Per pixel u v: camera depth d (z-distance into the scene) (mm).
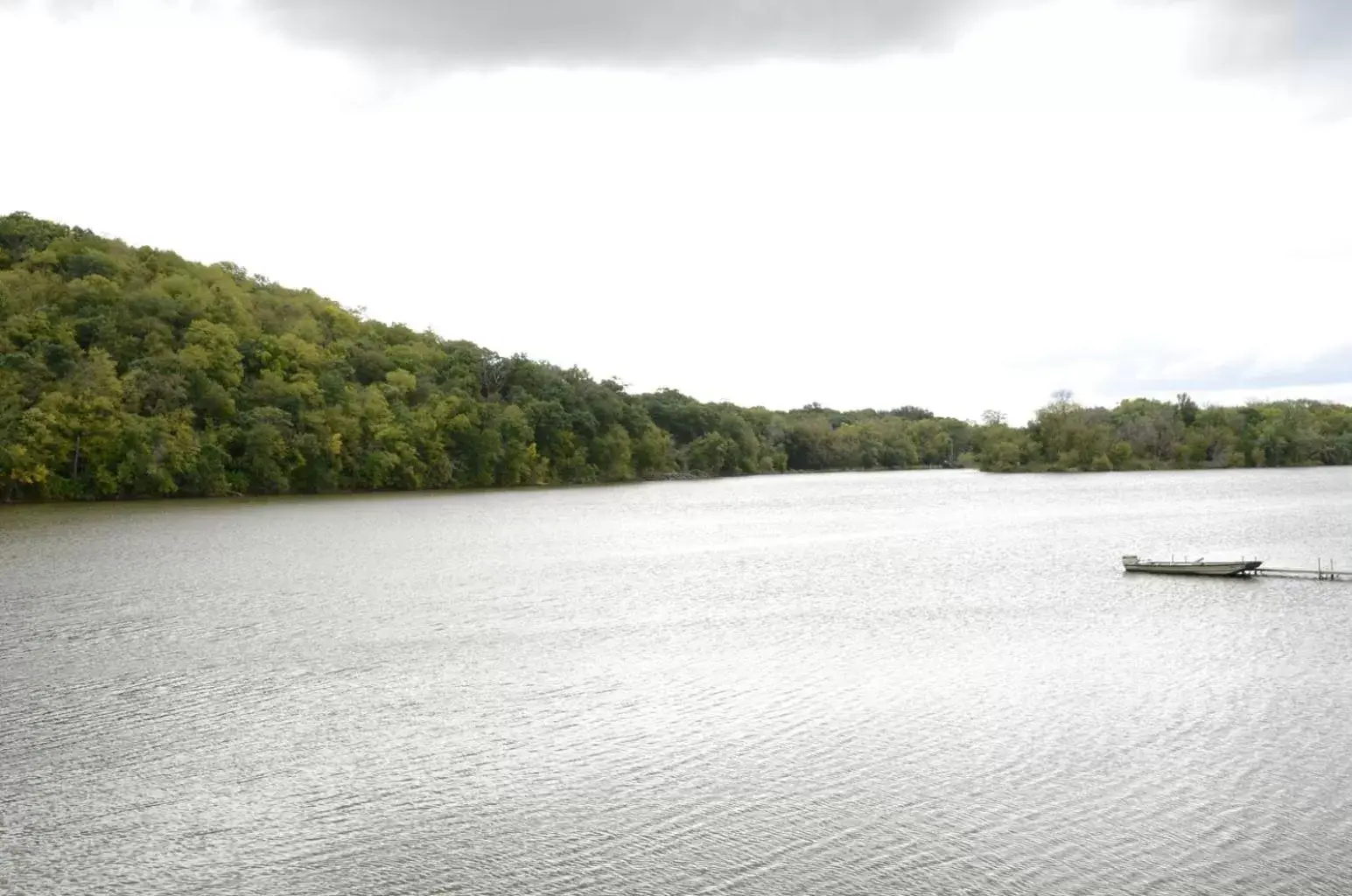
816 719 38375
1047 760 33688
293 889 25938
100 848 28141
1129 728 36812
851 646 50875
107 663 47125
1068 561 84438
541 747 35625
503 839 28484
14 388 133375
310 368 180125
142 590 67062
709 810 30188
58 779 32906
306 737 36906
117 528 106375
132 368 146875
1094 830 28453
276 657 48562
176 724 38344
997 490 195750
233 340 165125
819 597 66438
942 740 35844
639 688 43156
